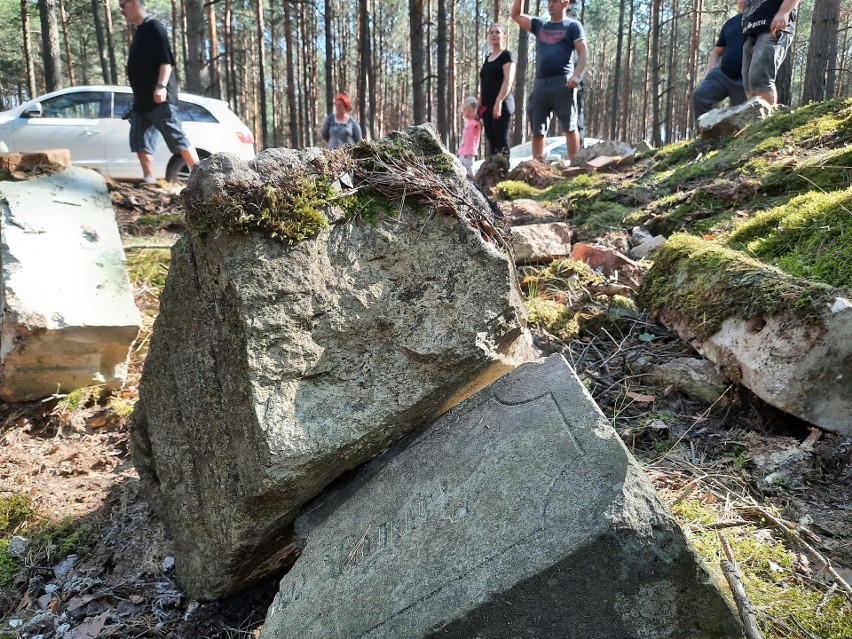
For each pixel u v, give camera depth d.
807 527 2.13
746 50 6.95
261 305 1.75
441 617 1.32
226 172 1.79
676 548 1.25
